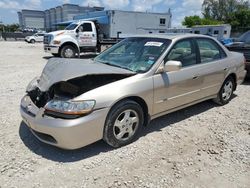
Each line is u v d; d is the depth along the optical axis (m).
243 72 5.57
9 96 5.70
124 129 3.40
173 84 3.85
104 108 3.06
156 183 2.73
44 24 97.31
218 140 3.73
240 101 5.60
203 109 5.02
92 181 2.74
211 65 4.59
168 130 4.02
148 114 3.66
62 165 3.01
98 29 15.70
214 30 31.00
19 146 3.40
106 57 4.34
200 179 2.82
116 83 3.25
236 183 2.78
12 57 14.52
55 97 3.07
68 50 13.94
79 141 2.97
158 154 3.30
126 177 2.82
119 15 18.58
